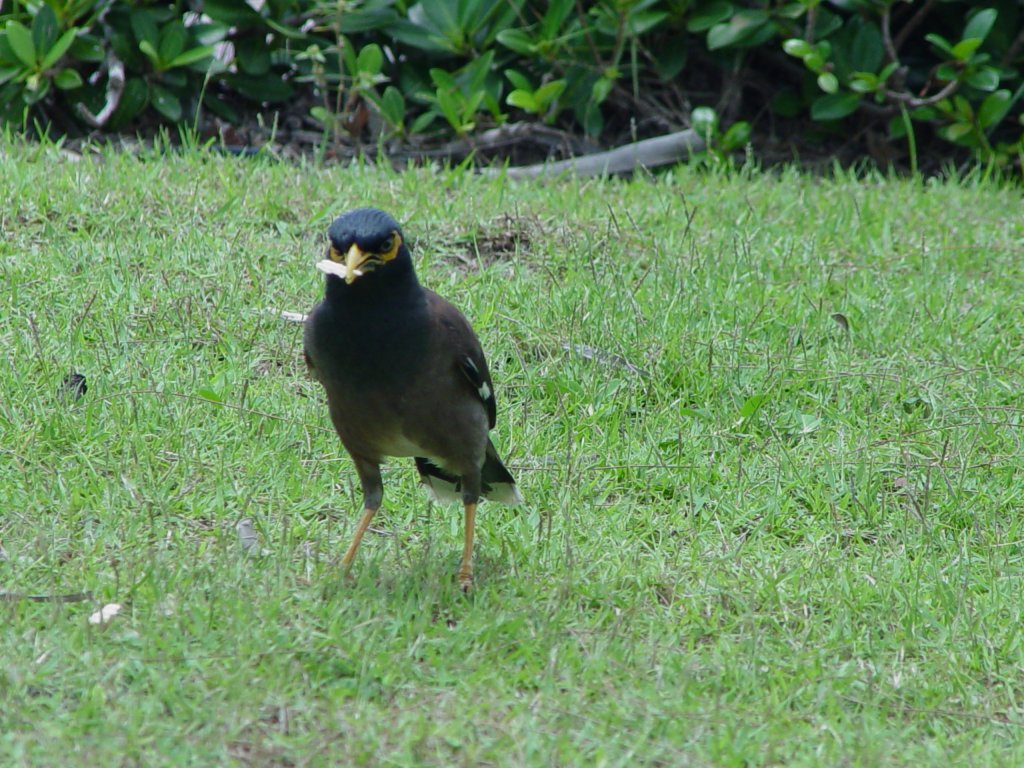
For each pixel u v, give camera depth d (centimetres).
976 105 1777
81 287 1166
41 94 1550
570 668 763
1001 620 867
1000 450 1088
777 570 907
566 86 1722
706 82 1861
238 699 698
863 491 1014
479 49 1698
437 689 737
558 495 984
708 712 731
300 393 1084
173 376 1065
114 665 723
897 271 1380
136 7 1619
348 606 803
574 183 1509
